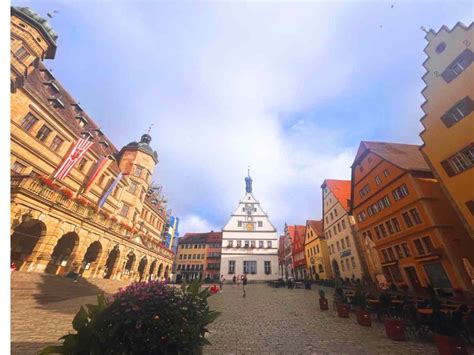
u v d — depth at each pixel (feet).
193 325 12.63
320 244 125.29
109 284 73.00
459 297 46.39
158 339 11.36
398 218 69.10
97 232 74.49
